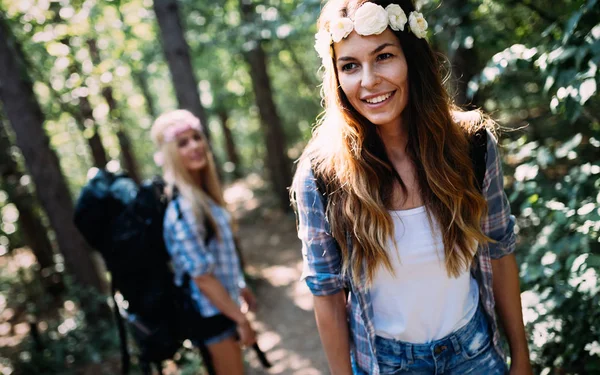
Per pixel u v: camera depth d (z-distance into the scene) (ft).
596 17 5.69
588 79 5.08
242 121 53.88
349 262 4.18
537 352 6.16
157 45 27.27
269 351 13.41
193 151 7.46
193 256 6.94
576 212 6.05
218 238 7.50
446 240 4.05
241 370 7.66
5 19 16.05
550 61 5.64
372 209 3.96
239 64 30.19
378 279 4.20
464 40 8.91
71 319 15.75
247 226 29.12
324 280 4.26
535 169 6.71
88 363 13.60
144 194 7.20
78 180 34.47
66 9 16.72
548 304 6.04
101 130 23.95
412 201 4.13
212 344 7.28
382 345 4.42
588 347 5.73
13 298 21.36
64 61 17.19
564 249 5.86
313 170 4.18
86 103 19.89
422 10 9.39
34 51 19.22
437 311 4.27
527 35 9.64
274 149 29.96
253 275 19.93
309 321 14.88
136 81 35.91
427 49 4.09
